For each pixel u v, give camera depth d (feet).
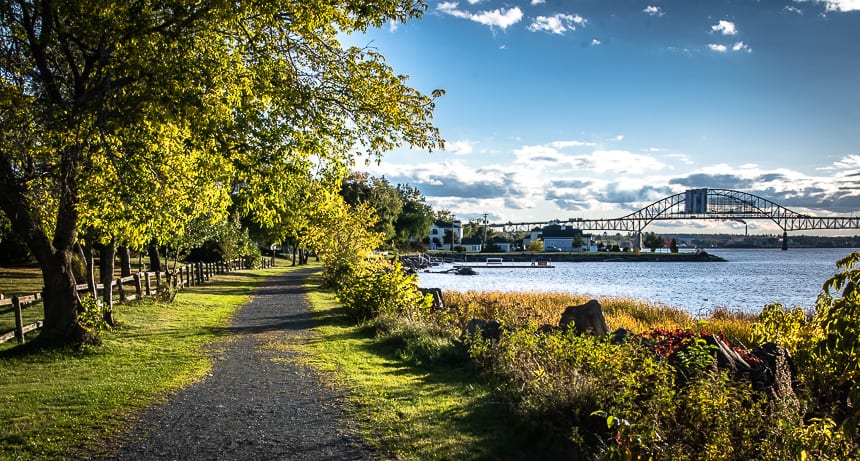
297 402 25.11
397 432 21.15
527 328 33.96
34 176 34.32
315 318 56.65
